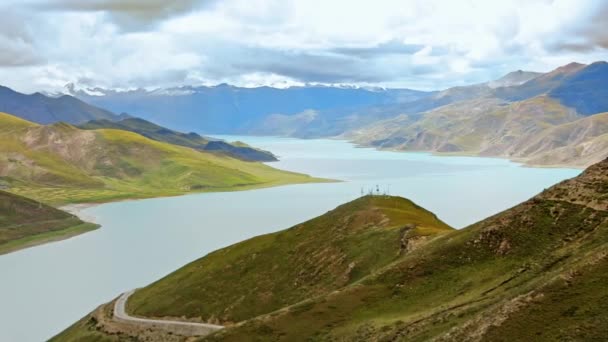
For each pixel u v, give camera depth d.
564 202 108.25
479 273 101.44
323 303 108.62
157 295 166.12
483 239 109.88
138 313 157.50
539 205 110.38
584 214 102.81
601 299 67.81
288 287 147.38
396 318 95.06
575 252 93.19
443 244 115.25
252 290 150.50
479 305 85.25
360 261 140.25
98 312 163.12
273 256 163.88
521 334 67.50
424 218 165.62
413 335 83.88
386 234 146.38
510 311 71.56
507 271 97.88
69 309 191.00
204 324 142.50
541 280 79.25
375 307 103.12
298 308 109.81
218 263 172.38
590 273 73.12
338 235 160.38
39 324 176.62
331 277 142.25
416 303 99.81
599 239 93.50
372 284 111.31
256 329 105.69
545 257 95.81
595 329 63.09
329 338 96.06
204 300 154.00
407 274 110.12
